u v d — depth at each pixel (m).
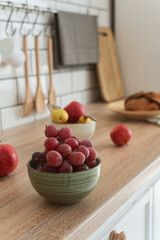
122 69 1.99
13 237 0.52
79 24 1.58
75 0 1.61
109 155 0.93
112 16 1.97
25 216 0.59
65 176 0.59
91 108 1.68
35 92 1.42
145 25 1.85
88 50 1.66
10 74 1.26
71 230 0.54
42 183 0.60
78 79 1.73
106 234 0.66
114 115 1.50
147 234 0.92
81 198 0.63
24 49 1.30
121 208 0.72
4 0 1.16
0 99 1.23
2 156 0.75
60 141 0.71
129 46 1.94
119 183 0.73
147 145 1.02
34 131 1.23
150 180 0.92
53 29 1.49
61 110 1.02
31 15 1.34
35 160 0.64
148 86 1.91
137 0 1.85
